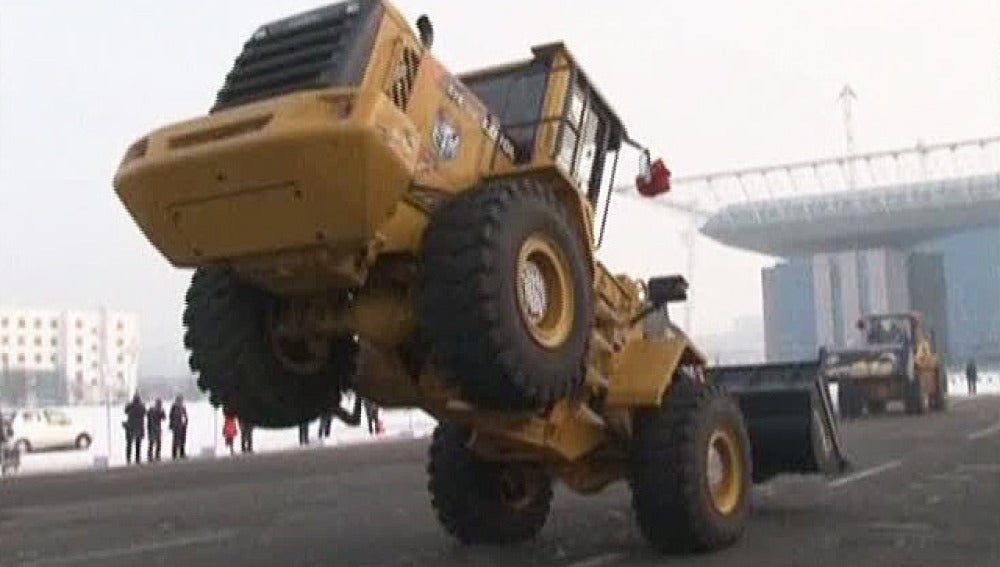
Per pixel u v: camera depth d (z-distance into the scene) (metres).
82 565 9.19
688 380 8.41
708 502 8.05
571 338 6.81
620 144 8.76
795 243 122.19
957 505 10.66
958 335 133.00
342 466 20.33
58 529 12.13
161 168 6.12
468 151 6.94
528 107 7.75
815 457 9.80
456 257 6.21
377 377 7.05
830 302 120.94
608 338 8.03
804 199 118.69
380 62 6.20
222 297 6.93
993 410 32.53
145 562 9.17
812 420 9.76
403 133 6.05
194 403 64.31
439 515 8.99
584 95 8.13
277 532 10.79
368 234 6.04
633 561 7.95
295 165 5.82
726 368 10.58
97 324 126.81
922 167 116.69
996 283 132.38
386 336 6.71
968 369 54.34
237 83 6.52
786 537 8.88
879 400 29.86
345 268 6.27
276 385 7.05
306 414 7.34
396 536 9.99
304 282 6.52
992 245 132.62
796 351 128.88
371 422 7.66
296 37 6.45
